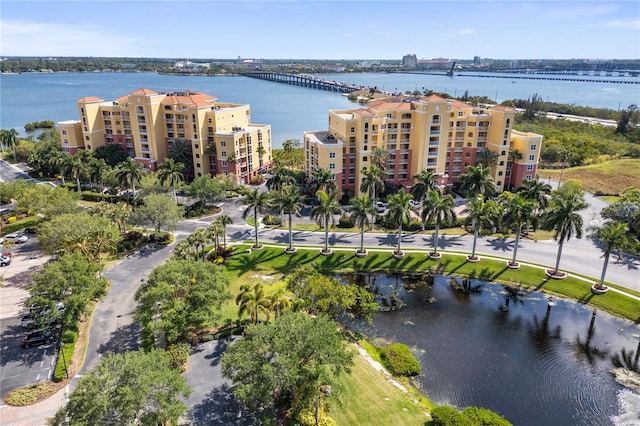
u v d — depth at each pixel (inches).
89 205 4370.1
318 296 2399.1
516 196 3238.2
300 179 4987.7
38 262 3117.6
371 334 2460.6
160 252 3341.5
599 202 4581.7
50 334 2224.4
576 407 1947.6
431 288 2989.7
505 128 4613.7
